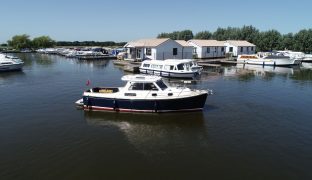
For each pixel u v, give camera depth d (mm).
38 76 44656
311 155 15180
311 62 71562
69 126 19703
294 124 20094
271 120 20969
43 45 147250
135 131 18812
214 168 13859
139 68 48281
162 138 17625
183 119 21109
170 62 43406
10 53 119812
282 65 60719
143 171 13609
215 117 21609
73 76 44562
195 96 22094
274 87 34281
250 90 32156
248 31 96375
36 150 15820
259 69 54750
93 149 16000
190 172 13500
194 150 15852
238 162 14430
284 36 93812
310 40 85562
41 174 13336
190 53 65688
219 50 75250
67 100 27000
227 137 17703
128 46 65062
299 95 29609
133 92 22219
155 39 65500
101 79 41438
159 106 21891
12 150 15820
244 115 22156
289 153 15414
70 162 14500
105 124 20125
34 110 23562
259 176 13133
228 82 37969
